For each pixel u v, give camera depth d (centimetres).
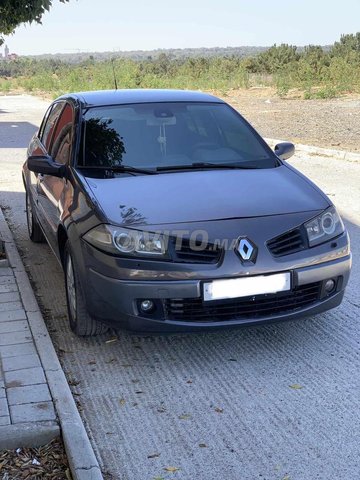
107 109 543
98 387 395
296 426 347
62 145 547
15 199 966
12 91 5678
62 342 459
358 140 1537
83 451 308
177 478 304
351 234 722
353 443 330
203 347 446
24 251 688
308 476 304
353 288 556
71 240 436
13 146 1634
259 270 393
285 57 6088
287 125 1953
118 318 403
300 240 411
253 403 372
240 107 2762
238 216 410
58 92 4347
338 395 379
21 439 323
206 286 389
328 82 4038
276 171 492
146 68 6569
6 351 418
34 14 641
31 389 368
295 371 409
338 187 987
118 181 459
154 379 404
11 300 512
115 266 394
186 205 419
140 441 336
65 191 481
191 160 496
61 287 574
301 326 478
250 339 457
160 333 400
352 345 445
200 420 355
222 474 307
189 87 4322
